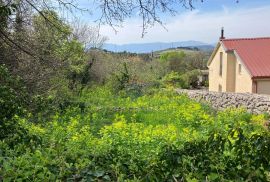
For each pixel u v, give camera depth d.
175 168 4.90
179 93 24.06
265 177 4.82
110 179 4.93
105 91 22.66
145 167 5.09
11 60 11.31
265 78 26.31
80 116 13.27
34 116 10.36
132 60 32.31
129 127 10.22
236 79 29.92
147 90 24.77
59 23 8.07
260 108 17.77
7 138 6.13
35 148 6.04
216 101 20.89
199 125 12.84
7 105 6.30
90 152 5.87
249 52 29.28
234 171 4.90
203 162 4.95
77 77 23.14
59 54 13.62
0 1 6.77
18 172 4.78
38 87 12.22
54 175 4.85
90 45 25.22
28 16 9.62
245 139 4.87
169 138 7.93
